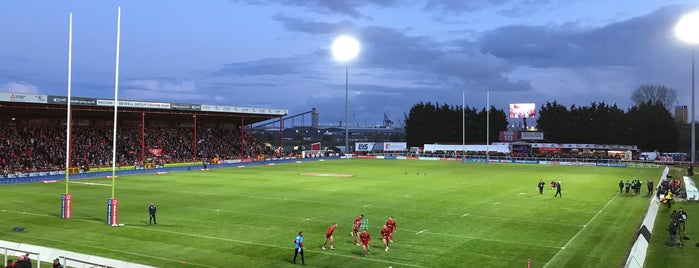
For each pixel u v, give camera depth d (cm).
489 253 3088
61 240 3366
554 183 5788
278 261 2892
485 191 6050
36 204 4906
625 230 3778
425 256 3016
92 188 6253
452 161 12244
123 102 8544
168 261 2867
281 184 6738
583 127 15662
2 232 3591
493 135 17075
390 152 14312
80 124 9912
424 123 17488
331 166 10281
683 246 3209
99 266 2512
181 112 9844
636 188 5959
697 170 9350
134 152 9912
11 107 7925
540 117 16450
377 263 2866
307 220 4125
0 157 8162
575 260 2933
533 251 3141
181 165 9238
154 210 3922
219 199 5291
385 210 4631
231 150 11825
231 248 3175
